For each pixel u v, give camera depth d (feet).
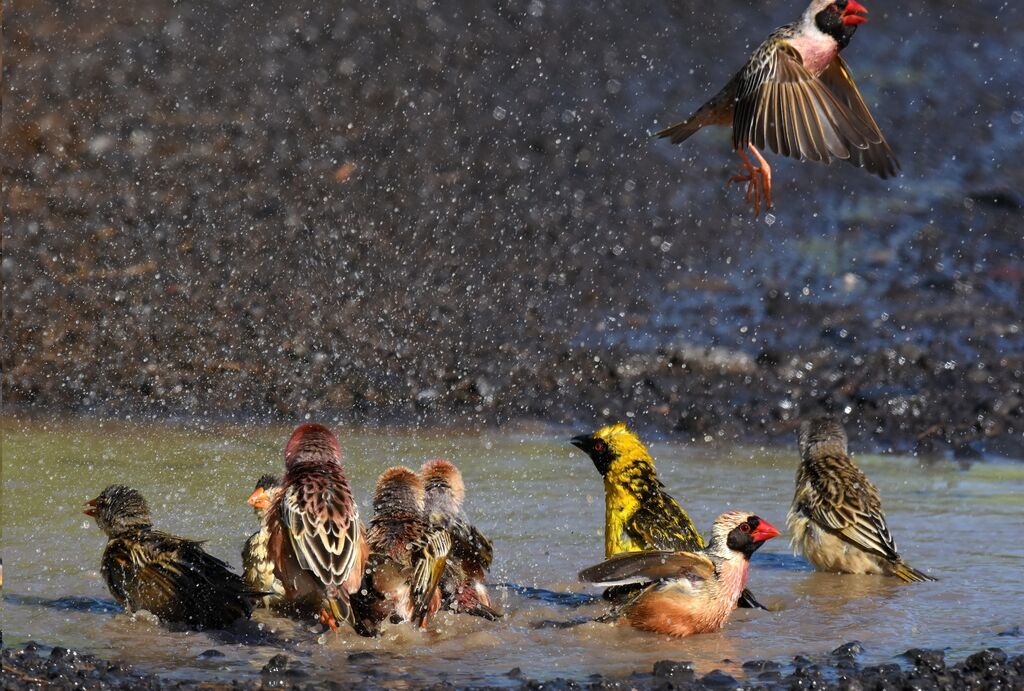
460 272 63.26
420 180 72.43
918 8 101.14
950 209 74.74
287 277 60.90
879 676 25.35
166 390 49.96
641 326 58.90
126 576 28.40
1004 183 77.77
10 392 49.01
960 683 24.93
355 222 67.21
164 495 38.24
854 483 33.81
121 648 26.84
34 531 34.63
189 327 55.31
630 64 88.53
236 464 41.57
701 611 28.07
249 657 26.43
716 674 25.46
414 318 57.93
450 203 70.54
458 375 52.95
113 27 84.38
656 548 29.99
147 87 79.20
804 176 78.28
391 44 87.40
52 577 31.37
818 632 28.68
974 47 95.30
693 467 43.60
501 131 79.71
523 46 89.40
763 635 28.53
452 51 87.71
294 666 25.81
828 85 32.04
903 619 29.53
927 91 89.20
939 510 39.01
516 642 27.78
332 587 26.68
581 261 65.72
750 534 28.60
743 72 30.78
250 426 46.80
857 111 31.45
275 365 52.80
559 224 69.41
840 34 31.14
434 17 91.30
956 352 56.29
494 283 62.28
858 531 32.99
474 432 47.39
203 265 61.26
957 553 34.78
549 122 81.05
